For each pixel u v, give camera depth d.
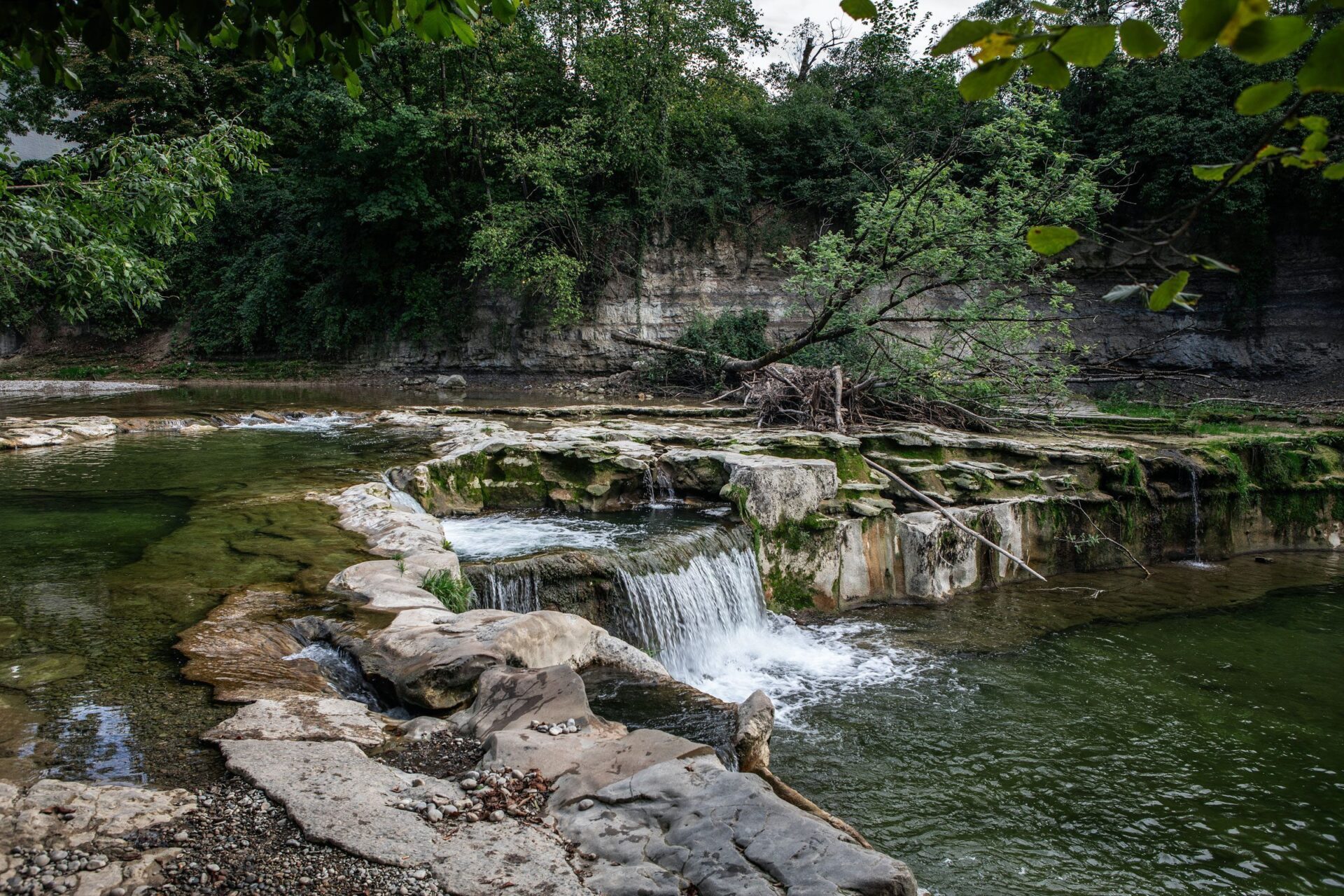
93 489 11.65
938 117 26.66
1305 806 7.02
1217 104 25.98
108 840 3.60
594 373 29.27
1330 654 10.51
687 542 10.79
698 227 29.31
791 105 30.34
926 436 15.00
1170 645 10.80
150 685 5.38
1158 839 6.49
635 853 3.67
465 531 11.52
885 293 22.52
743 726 5.52
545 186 26.47
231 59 34.56
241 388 28.80
